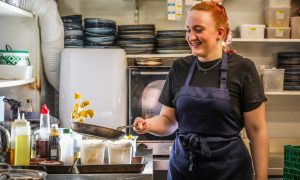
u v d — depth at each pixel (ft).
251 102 8.39
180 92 8.74
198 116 8.49
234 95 8.45
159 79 13.89
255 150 8.48
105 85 13.85
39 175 7.14
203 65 8.68
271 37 15.05
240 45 15.98
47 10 13.83
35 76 13.97
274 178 14.99
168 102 9.20
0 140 8.68
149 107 13.87
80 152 8.98
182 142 8.66
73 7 15.99
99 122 13.78
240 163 8.52
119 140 9.12
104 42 14.71
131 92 13.89
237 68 8.50
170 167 9.06
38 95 14.03
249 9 16.01
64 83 13.93
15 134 8.61
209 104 8.36
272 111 16.14
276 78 14.83
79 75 13.87
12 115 11.48
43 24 14.03
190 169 8.55
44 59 14.38
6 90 13.98
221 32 8.45
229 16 16.03
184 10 15.85
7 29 13.88
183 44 14.49
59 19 14.26
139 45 14.67
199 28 8.22
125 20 15.96
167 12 15.25
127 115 14.26
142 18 15.97
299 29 14.99
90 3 15.99
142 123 8.95
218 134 8.46
